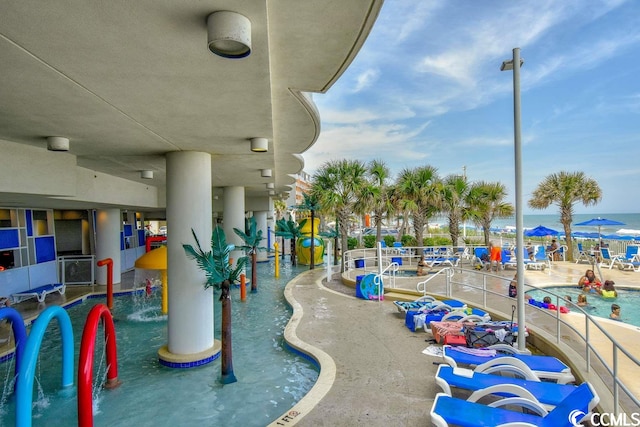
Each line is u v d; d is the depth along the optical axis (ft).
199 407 18.52
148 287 44.57
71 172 24.48
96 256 48.24
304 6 9.04
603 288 39.19
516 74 18.34
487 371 17.52
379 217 71.87
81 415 14.66
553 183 72.95
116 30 8.84
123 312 37.27
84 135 19.56
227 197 53.01
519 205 19.27
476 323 24.94
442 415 13.24
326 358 22.59
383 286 40.52
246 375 22.13
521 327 19.61
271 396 19.60
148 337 29.58
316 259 74.18
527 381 15.76
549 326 25.14
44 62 10.64
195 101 14.26
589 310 33.88
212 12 8.10
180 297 23.97
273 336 29.45
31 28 8.68
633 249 55.42
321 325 29.73
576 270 52.39
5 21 8.35
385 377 19.71
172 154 24.20
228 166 33.96
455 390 17.97
